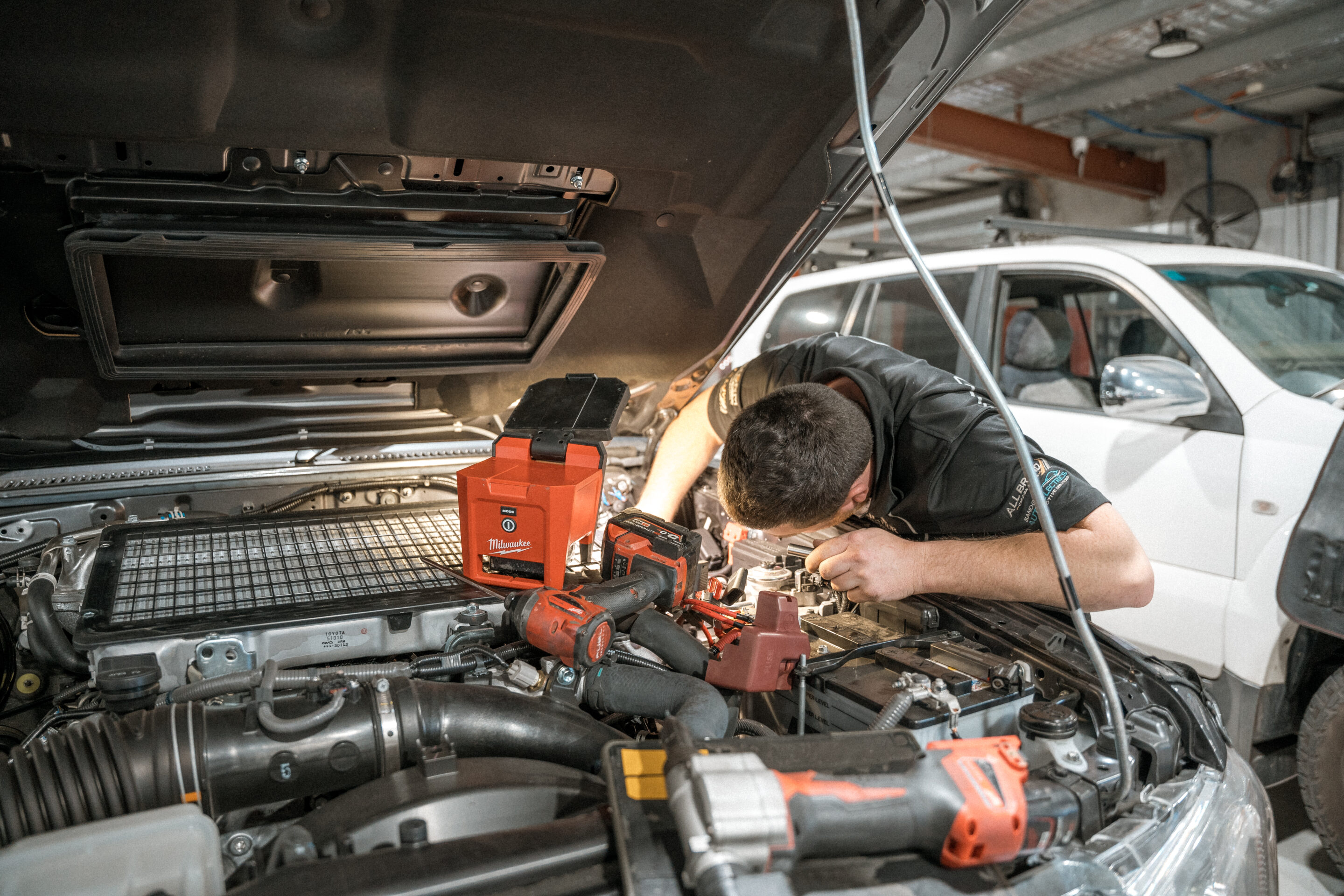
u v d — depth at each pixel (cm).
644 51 118
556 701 119
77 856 79
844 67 129
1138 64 659
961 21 129
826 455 142
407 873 81
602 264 153
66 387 159
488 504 143
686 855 77
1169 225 847
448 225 142
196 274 141
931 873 87
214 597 137
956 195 1044
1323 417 227
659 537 151
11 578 160
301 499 190
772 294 188
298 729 100
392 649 133
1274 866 123
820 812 81
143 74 104
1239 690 230
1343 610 198
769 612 131
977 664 132
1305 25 564
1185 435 252
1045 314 334
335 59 110
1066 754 110
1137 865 100
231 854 100
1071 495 155
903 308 364
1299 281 298
